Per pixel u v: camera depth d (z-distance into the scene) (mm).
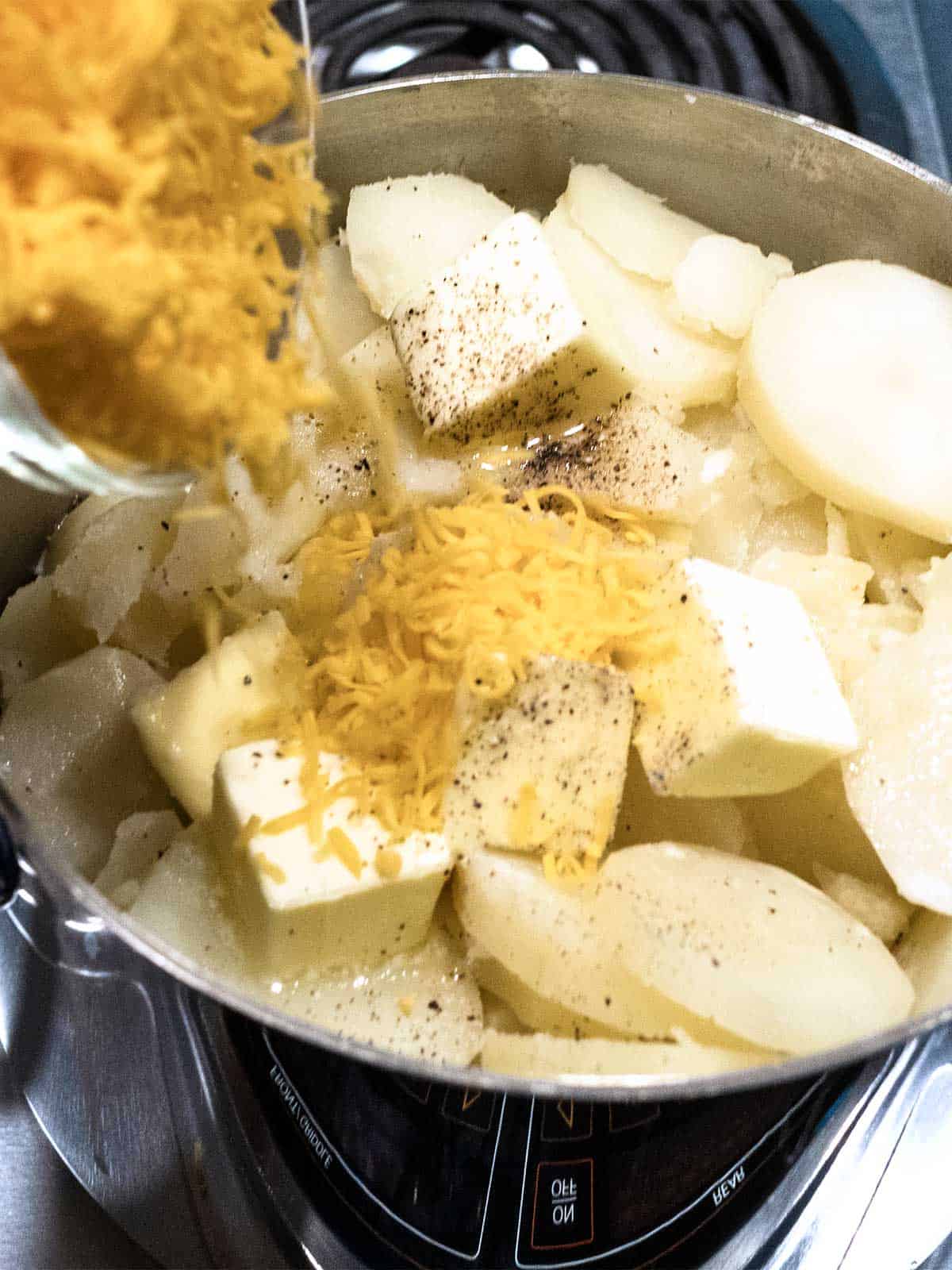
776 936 233
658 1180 233
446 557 265
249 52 223
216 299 207
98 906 191
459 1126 231
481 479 301
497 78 302
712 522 303
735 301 313
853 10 428
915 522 290
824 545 307
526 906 239
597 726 250
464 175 339
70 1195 252
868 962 234
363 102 301
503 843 247
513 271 300
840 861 268
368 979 245
